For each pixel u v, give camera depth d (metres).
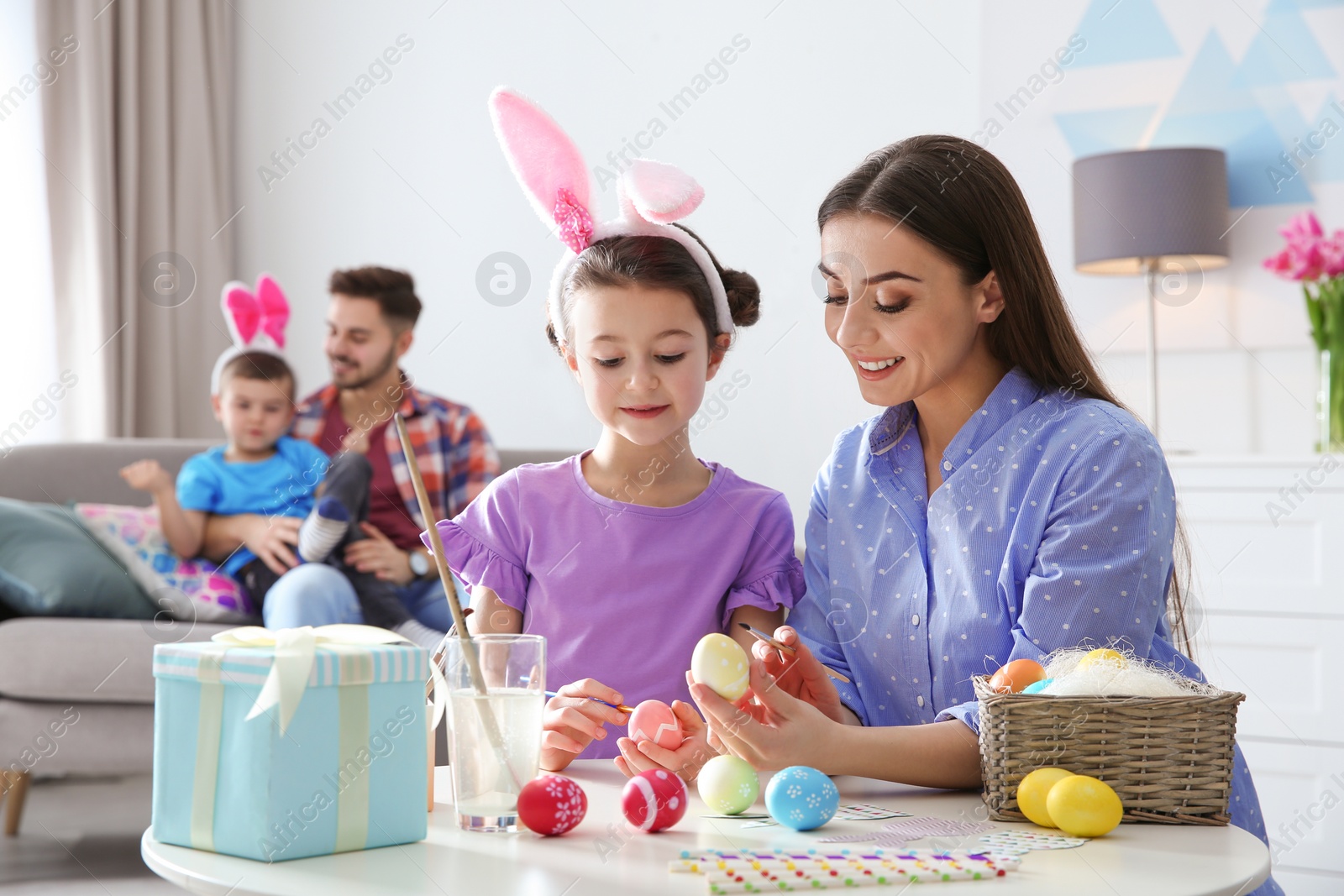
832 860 0.65
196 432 3.42
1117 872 0.64
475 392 3.34
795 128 2.96
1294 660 2.12
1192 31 2.57
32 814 2.49
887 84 2.86
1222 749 0.76
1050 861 0.66
